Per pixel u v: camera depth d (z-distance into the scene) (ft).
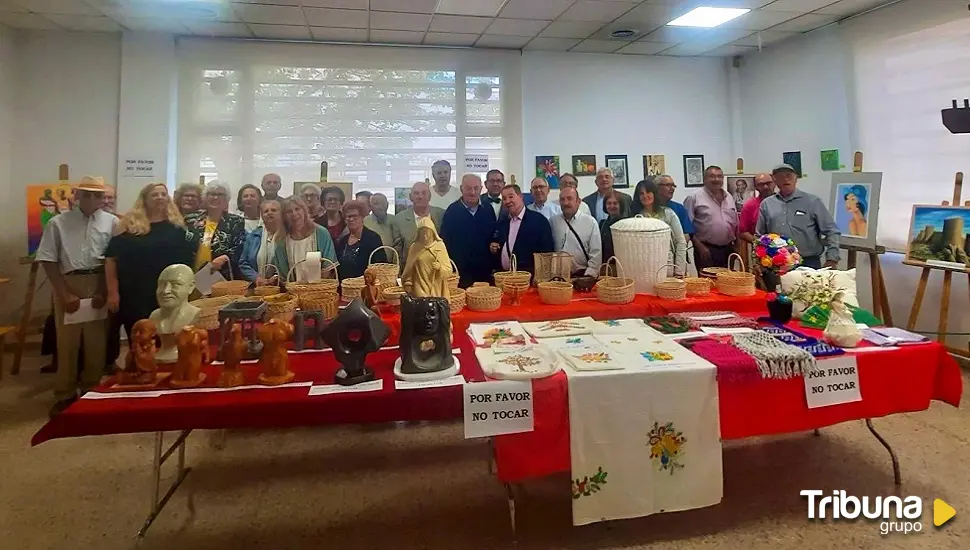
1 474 8.33
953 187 13.38
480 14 15.11
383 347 7.14
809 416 6.28
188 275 6.29
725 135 20.61
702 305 8.77
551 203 14.01
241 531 6.83
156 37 16.25
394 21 15.47
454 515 7.16
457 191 16.21
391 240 14.64
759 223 13.99
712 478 6.11
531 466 5.68
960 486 7.56
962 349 13.08
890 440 9.02
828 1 14.57
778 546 6.32
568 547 6.38
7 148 15.69
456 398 5.52
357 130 17.74
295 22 15.40
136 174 16.24
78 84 16.14
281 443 9.56
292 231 11.12
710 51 19.40
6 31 15.48
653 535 6.58
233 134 16.99
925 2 13.74
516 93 18.69
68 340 11.06
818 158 17.20
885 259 15.23
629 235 9.37
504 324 7.79
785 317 7.72
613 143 19.79
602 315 8.56
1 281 13.87
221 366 6.22
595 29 16.62
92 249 10.90
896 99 14.67
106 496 7.70
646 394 5.86
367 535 6.72
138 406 5.11
